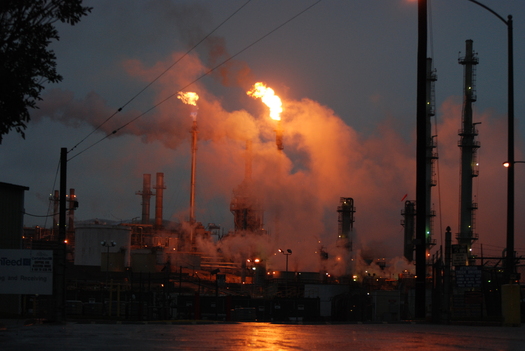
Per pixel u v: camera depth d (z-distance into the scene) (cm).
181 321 4291
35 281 3797
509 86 4825
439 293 4106
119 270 14538
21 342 2022
